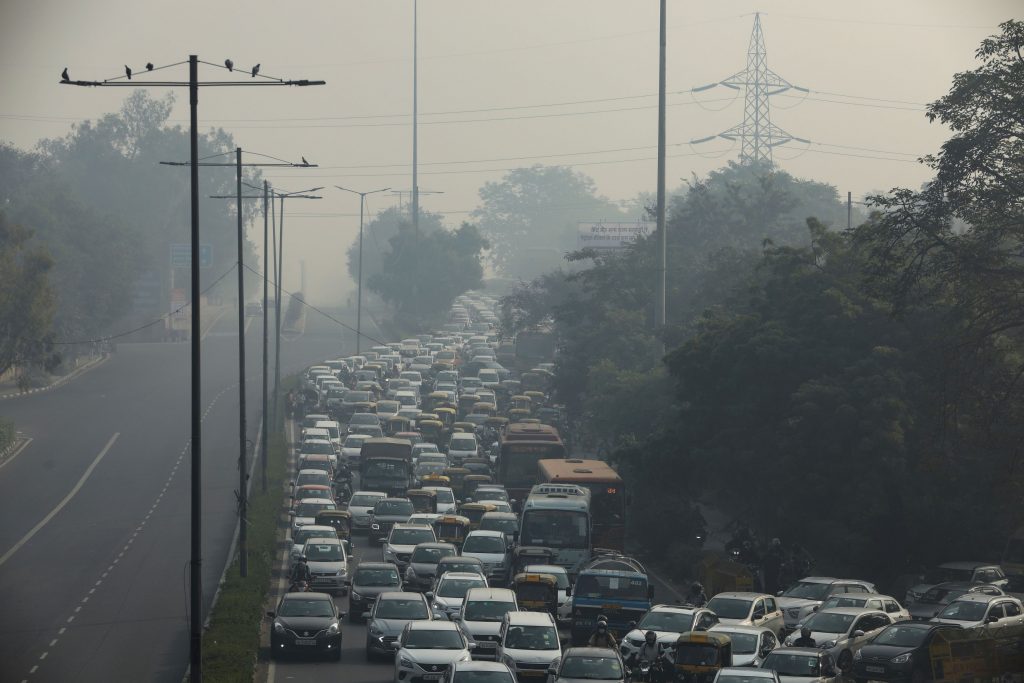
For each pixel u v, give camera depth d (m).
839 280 155.75
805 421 142.50
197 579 84.12
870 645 97.94
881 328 148.25
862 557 137.88
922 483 136.38
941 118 123.56
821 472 141.00
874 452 136.88
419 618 108.62
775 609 113.00
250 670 97.94
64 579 149.75
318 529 155.25
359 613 125.12
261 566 147.12
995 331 123.31
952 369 128.25
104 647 114.38
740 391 155.50
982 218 124.88
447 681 86.38
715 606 110.25
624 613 112.19
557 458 187.38
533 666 94.88
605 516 154.62
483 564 141.75
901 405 137.12
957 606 110.06
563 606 121.69
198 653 83.19
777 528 150.12
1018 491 125.00
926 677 96.62
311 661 106.81
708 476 157.38
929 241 126.25
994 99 120.19
